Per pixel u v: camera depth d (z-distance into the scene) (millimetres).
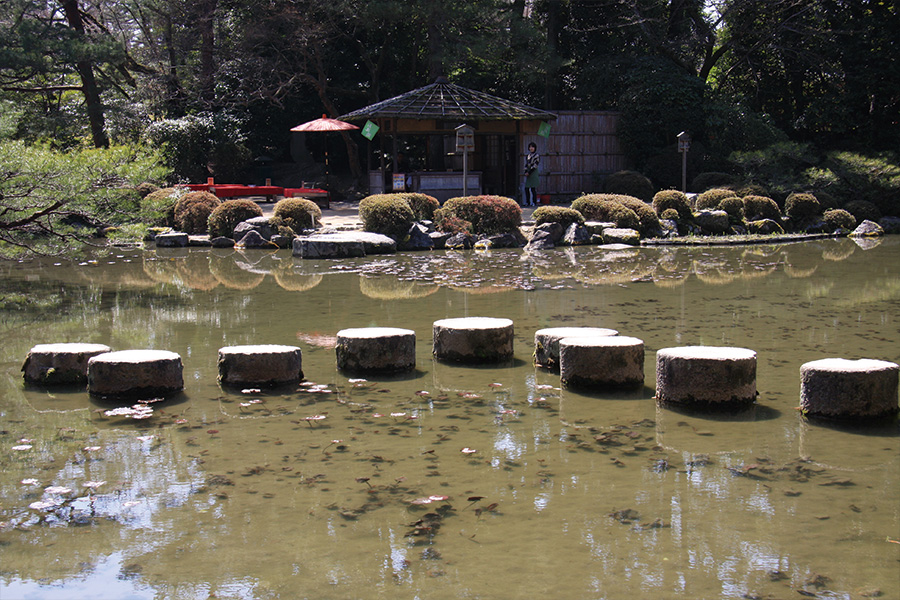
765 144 24750
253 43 26234
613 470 4363
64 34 20469
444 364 6840
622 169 26641
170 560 3395
